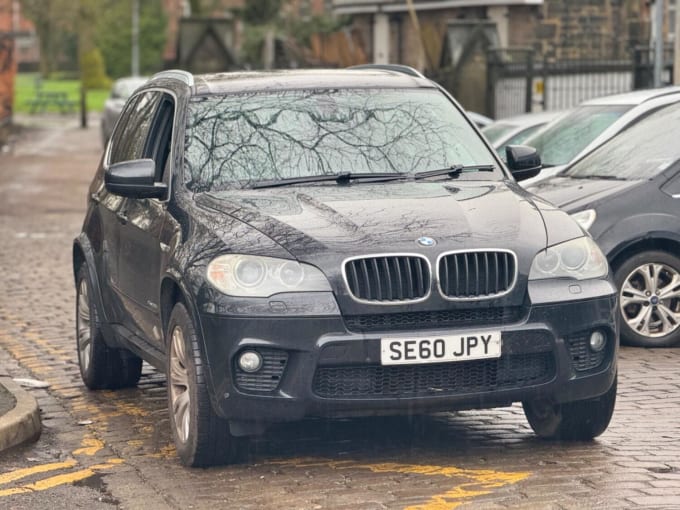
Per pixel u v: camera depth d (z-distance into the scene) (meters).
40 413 13.58
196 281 10.76
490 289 10.62
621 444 11.73
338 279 10.41
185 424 11.29
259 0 76.56
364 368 10.44
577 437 11.77
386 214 11.02
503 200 11.52
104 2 134.88
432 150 12.60
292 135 12.52
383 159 12.40
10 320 20.17
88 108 118.56
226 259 10.65
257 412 10.48
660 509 9.58
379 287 10.41
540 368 10.78
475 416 13.05
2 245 29.98
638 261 16.53
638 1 56.34
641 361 15.72
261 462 11.39
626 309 16.67
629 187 16.66
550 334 10.66
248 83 13.12
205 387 10.79
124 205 13.59
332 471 11.02
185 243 11.26
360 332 10.39
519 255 10.71
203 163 12.25
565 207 16.66
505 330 10.54
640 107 18.67
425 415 13.12
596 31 57.44
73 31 135.75
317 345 10.33
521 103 48.62
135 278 12.95
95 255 14.60
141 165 12.24
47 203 40.44
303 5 79.56
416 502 9.98
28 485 11.05
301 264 10.49
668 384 14.40
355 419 12.97
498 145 25.88
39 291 23.09
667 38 55.72
